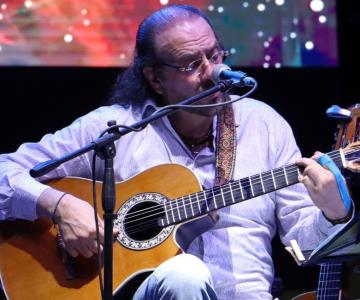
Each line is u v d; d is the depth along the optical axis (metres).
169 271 5.31
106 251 5.46
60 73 9.94
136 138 6.65
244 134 6.59
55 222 6.44
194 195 6.25
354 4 10.16
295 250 5.46
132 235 6.38
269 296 6.23
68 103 9.97
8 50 9.85
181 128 6.64
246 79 5.82
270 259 6.42
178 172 6.47
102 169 6.74
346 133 5.83
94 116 6.88
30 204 6.50
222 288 6.22
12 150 9.95
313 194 5.49
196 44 6.45
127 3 10.00
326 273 6.66
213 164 6.56
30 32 9.88
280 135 6.59
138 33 6.96
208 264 6.30
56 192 6.51
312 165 5.56
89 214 6.38
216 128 6.61
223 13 10.12
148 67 6.77
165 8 6.82
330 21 10.21
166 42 6.54
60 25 9.92
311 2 10.00
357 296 8.16
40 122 9.96
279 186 5.97
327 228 5.99
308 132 10.09
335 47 10.14
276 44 10.14
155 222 6.32
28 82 9.91
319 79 10.13
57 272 6.40
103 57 9.95
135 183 6.50
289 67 10.12
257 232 6.37
